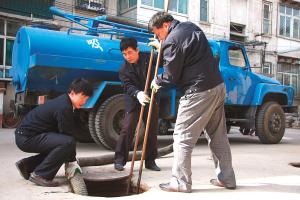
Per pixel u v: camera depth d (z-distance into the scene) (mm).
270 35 23000
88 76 6758
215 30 20422
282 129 9094
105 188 4445
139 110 4734
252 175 4672
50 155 3916
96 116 6703
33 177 3941
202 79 3557
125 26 7656
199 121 3615
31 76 6434
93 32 7363
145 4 17438
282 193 3762
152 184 4078
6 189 3797
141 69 4707
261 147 8164
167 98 7355
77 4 15758
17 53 7031
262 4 22812
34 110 4023
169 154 6211
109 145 6738
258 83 8914
